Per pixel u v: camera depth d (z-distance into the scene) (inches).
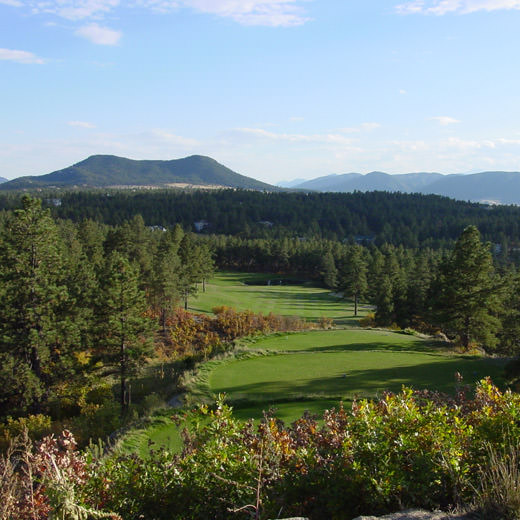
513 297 1699.1
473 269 1445.6
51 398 1132.5
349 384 708.0
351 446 237.6
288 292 3508.9
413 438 237.0
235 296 3080.7
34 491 196.5
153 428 509.7
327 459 235.6
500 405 267.9
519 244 5398.6
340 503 212.2
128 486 228.2
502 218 6131.9
